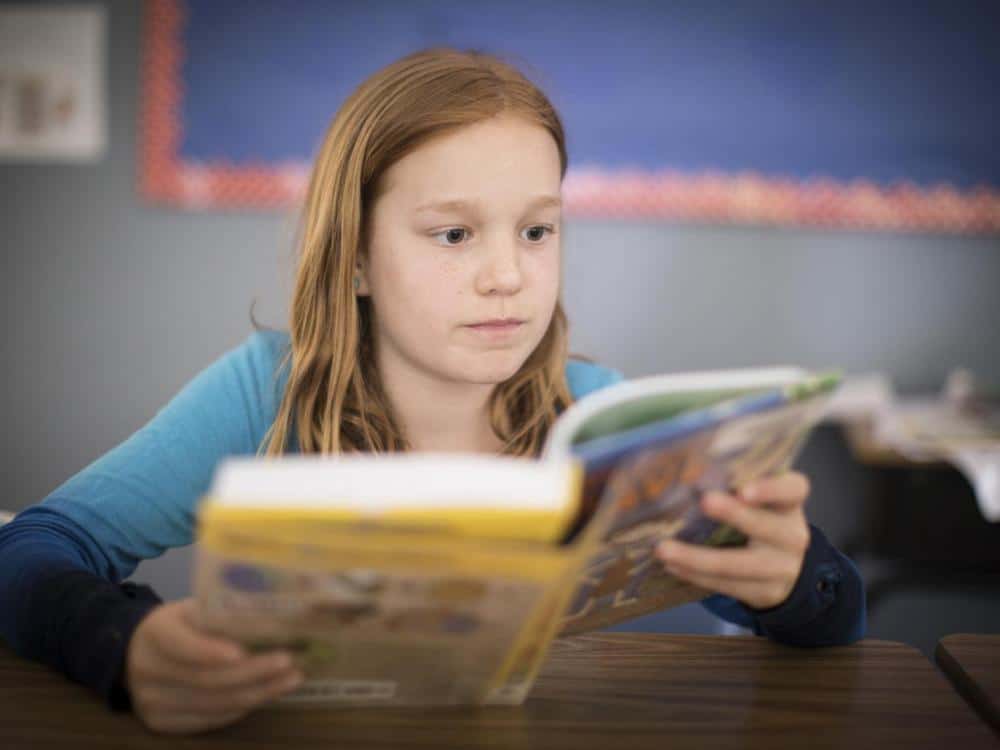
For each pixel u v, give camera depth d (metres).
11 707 0.75
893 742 0.73
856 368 3.07
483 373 0.96
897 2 2.92
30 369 3.23
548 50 3.01
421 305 0.95
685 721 0.75
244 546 0.59
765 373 0.74
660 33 2.97
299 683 0.72
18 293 3.20
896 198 2.98
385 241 0.97
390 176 0.95
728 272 3.07
